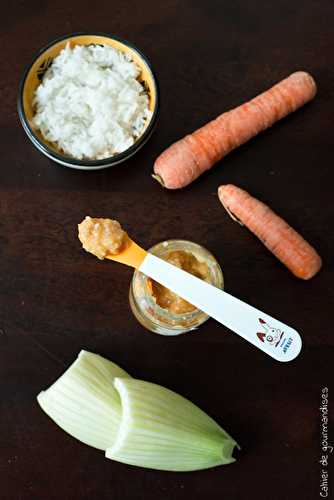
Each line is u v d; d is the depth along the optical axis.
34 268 0.47
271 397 0.46
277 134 0.49
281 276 0.47
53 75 0.47
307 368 0.46
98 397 0.44
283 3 0.51
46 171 0.48
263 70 0.50
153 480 0.45
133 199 0.48
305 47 0.50
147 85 0.48
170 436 0.43
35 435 0.45
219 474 0.45
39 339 0.46
